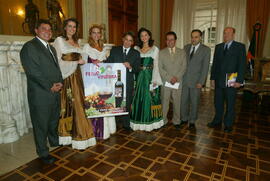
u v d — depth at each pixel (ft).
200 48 9.77
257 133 10.00
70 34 7.73
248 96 16.11
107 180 6.32
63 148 8.32
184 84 10.28
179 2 20.12
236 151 8.18
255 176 6.57
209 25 20.44
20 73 9.45
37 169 6.90
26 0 9.23
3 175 6.56
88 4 12.61
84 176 6.53
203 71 9.82
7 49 8.54
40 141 7.16
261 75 14.87
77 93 8.04
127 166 7.07
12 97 9.20
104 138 9.07
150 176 6.53
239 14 18.26
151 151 8.13
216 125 10.93
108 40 14.57
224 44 9.78
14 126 9.09
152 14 20.65
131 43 9.11
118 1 15.49
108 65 8.40
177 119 10.46
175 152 8.06
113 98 8.64
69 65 7.58
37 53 6.60
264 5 17.12
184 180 6.34
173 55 9.75
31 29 9.58
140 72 9.60
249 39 18.01
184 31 20.24
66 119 8.24
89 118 8.54
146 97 9.70
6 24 8.57
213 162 7.36
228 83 9.53
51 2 10.27
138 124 9.98
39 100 6.82
